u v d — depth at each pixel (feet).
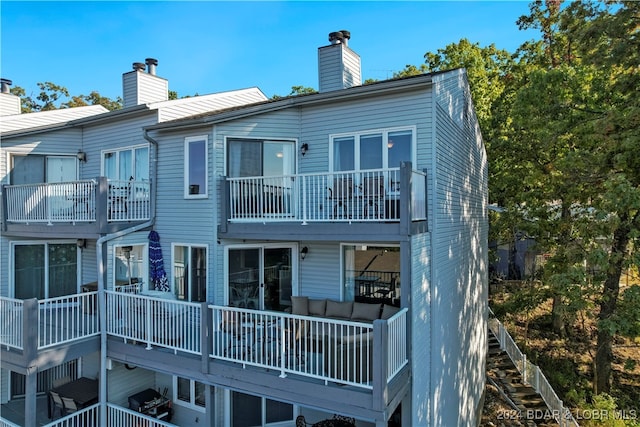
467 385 40.06
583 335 65.41
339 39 36.50
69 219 31.94
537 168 57.21
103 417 28.66
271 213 29.25
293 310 31.01
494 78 77.51
